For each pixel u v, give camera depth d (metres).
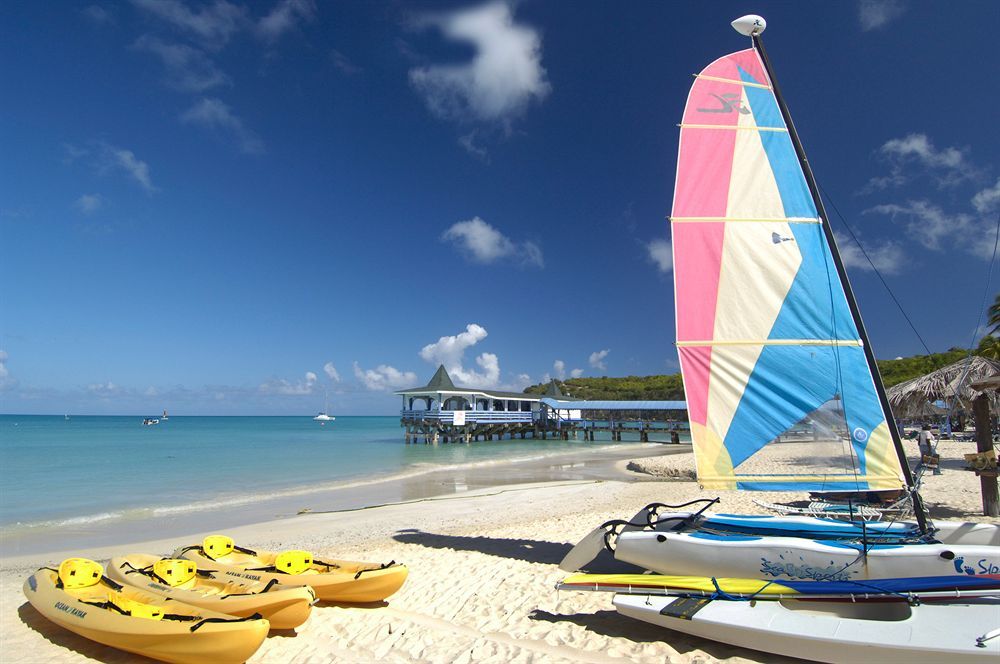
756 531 6.48
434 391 48.28
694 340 6.87
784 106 7.10
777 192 6.93
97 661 5.54
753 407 6.62
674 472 22.72
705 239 7.00
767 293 6.74
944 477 14.77
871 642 4.40
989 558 4.99
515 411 54.28
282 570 7.30
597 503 15.32
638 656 5.08
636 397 72.00
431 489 19.92
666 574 6.09
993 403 13.91
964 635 4.32
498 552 9.37
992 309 35.94
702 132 7.22
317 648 5.69
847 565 5.29
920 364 43.25
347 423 153.88
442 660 5.27
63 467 27.14
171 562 7.07
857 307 6.43
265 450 40.12
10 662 5.51
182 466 28.11
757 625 4.80
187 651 5.19
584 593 6.91
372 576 6.77
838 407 6.36
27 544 11.70
